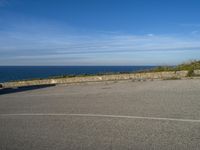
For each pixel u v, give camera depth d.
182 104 9.45
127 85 17.89
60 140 5.90
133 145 5.35
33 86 23.22
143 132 6.18
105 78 22.86
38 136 6.30
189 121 7.01
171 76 20.78
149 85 16.73
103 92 14.61
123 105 9.84
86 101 11.48
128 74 22.23
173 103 9.73
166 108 8.84
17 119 8.41
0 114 9.54
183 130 6.22
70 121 7.65
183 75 20.48
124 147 5.27
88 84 21.47
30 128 7.10
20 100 13.47
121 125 6.89
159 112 8.25
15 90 20.61
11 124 7.73
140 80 20.75
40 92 17.30
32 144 5.73
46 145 5.62
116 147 5.29
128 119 7.51
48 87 21.48
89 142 5.66
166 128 6.43
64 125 7.21
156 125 6.74
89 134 6.23
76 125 7.14
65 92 16.03
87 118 7.93
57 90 17.94
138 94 12.77
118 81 21.34
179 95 11.63
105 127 6.77
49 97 13.90
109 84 19.89
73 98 12.80
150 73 21.55
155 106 9.30
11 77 88.38
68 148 5.36
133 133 6.13
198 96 11.09
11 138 6.26
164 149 5.06
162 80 19.73
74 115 8.47
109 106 9.80
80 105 10.45
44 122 7.72
